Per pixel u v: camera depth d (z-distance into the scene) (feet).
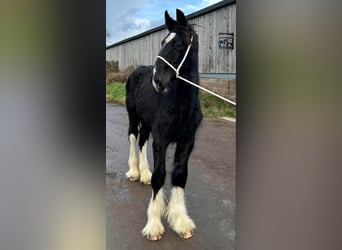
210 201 5.20
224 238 5.19
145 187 5.24
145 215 5.12
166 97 4.74
